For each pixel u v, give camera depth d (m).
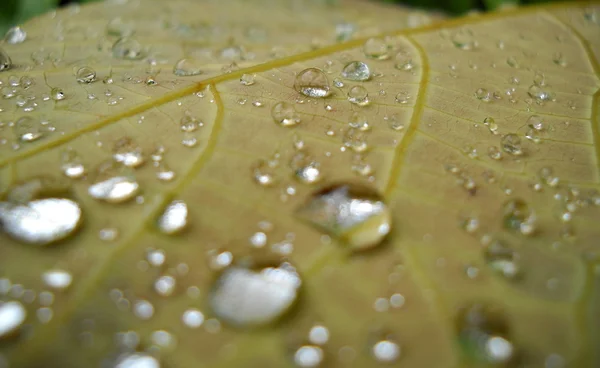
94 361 0.05
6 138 0.06
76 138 0.06
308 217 0.05
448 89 0.07
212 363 0.05
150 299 0.05
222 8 0.09
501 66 0.07
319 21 0.09
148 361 0.05
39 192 0.05
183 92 0.06
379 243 0.05
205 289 0.05
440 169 0.06
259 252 0.05
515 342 0.05
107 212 0.05
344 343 0.05
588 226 0.05
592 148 0.06
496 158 0.06
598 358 0.05
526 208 0.05
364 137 0.06
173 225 0.05
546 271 0.05
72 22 0.08
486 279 0.05
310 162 0.06
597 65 0.07
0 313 0.05
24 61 0.07
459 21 0.08
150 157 0.06
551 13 0.08
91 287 0.05
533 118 0.06
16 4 0.09
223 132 0.06
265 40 0.08
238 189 0.05
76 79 0.07
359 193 0.05
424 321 0.05
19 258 0.05
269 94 0.06
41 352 0.05
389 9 0.10
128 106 0.06
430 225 0.05
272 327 0.05
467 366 0.05
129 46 0.07
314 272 0.05
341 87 0.06
